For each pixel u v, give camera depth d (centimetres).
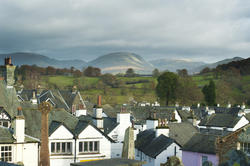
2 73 4944
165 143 4641
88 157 4278
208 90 14662
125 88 18938
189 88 15800
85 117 5541
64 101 9169
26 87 17150
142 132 5616
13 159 3772
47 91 9094
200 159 3897
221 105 14275
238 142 3588
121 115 5612
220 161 3619
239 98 14088
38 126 4425
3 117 4444
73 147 4256
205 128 7781
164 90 16100
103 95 17112
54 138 4178
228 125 7562
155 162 4475
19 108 3866
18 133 3816
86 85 19425
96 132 4388
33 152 3909
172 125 5575
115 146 5512
